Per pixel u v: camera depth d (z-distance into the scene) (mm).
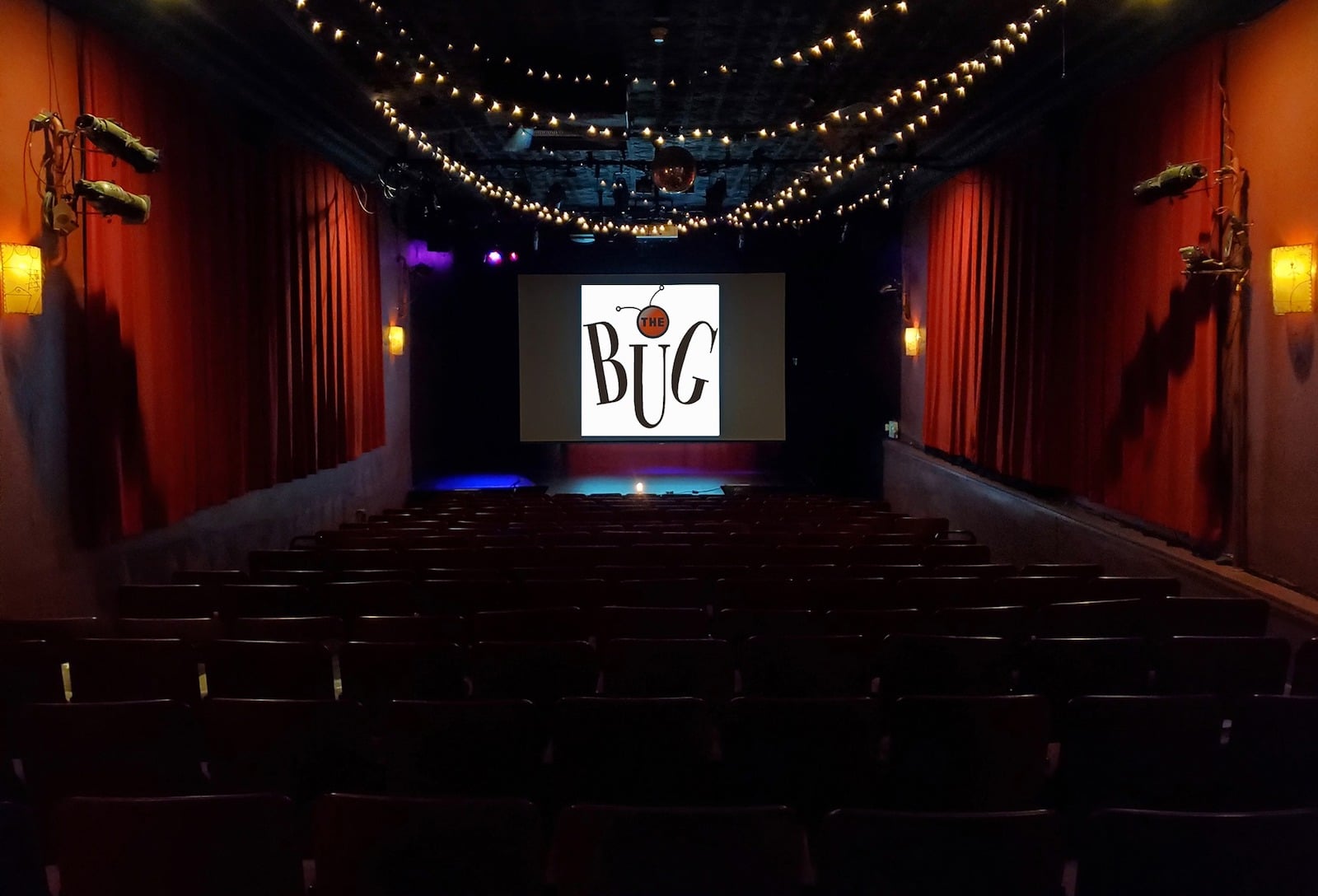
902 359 15773
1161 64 7539
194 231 8133
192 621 4820
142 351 7172
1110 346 8422
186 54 8039
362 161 12484
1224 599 4988
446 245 15164
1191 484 7090
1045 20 7738
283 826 2471
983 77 9516
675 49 9180
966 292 12047
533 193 16781
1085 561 8531
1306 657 4180
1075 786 3424
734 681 4938
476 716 3271
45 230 6164
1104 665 4258
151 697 4148
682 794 3424
